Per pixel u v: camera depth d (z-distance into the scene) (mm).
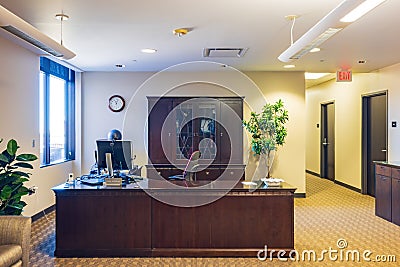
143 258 3865
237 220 3910
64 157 6895
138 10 3484
